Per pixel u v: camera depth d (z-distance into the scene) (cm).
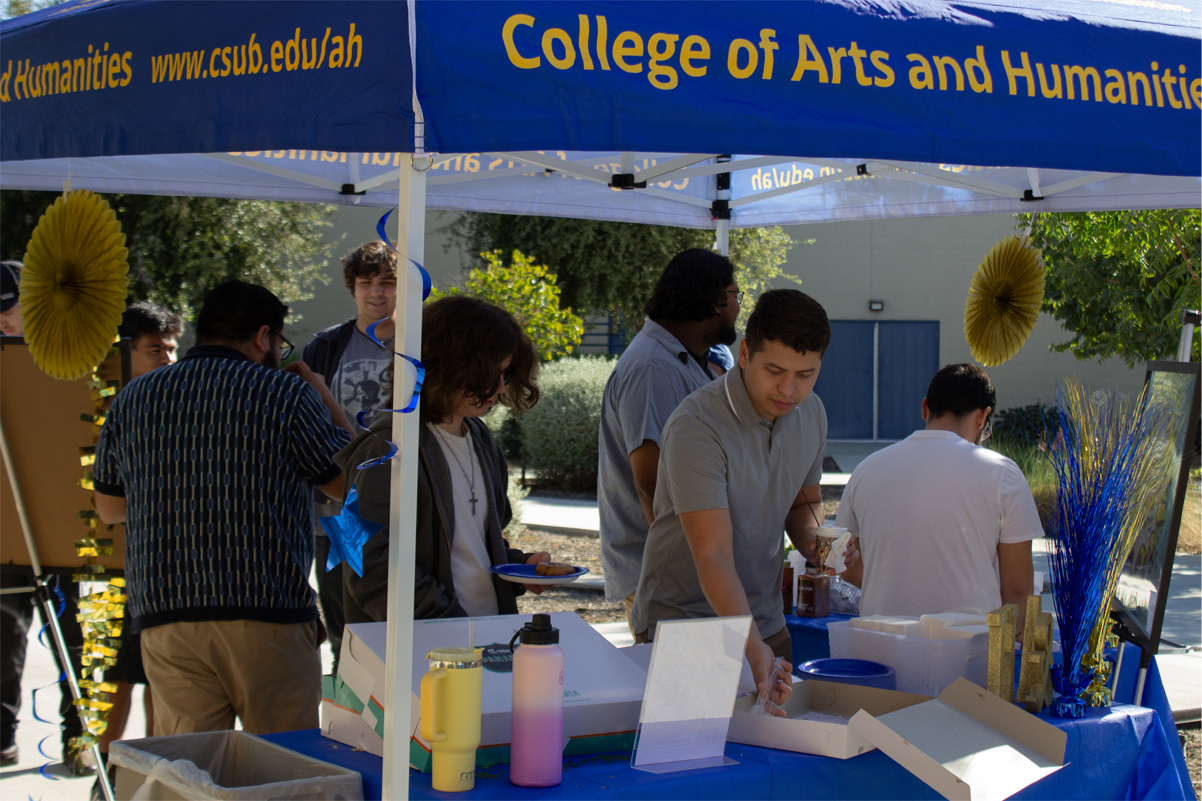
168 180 404
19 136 212
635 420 327
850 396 2030
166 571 271
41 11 235
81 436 328
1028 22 185
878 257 2008
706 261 336
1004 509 281
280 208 1516
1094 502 231
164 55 189
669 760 190
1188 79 193
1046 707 231
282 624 273
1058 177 421
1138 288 1090
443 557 246
